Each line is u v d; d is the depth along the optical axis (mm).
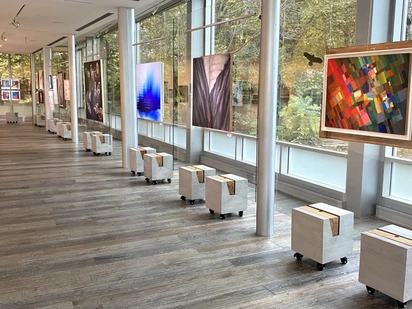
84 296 4086
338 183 7016
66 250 5297
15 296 4078
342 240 4785
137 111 11086
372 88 5023
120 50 10641
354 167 6516
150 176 9039
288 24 7051
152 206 7332
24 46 20312
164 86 10125
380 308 3887
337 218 4711
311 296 4109
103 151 13031
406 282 3801
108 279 4465
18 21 12195
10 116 24906
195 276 4551
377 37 5973
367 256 4105
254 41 7105
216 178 6824
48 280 4438
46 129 20750
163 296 4090
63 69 18797
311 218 4750
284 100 7359
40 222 6422
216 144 9148
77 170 10586
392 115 4820
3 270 4688
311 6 6691
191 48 9070
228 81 7711
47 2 9531
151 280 4449
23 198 7832
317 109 6781
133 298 4047
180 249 5348
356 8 6125
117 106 14180
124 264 4867
